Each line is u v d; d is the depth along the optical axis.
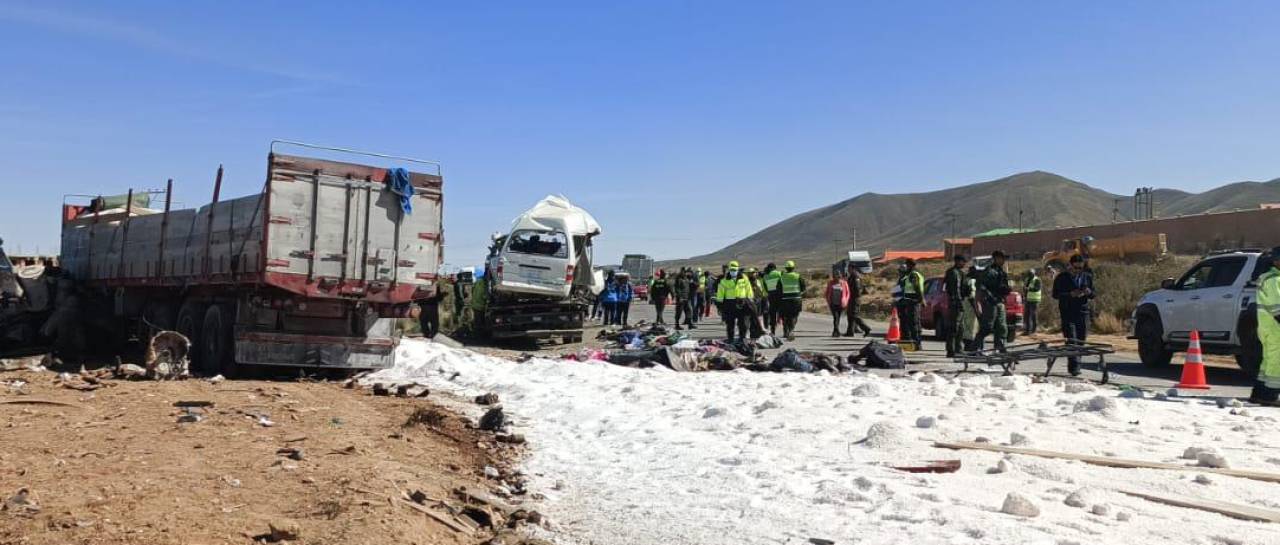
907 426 9.48
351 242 15.09
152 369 14.48
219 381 13.84
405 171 15.53
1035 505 6.17
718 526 6.31
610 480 7.91
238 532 5.70
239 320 15.14
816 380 13.37
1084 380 14.68
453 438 9.88
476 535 6.35
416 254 15.66
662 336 22.86
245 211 14.95
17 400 10.59
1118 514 6.07
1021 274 55.50
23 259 20.61
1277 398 11.27
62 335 18.70
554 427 10.70
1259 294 11.41
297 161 14.66
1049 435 8.89
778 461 8.19
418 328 27.12
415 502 6.77
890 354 16.47
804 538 5.93
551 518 6.75
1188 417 9.95
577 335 23.77
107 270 19.59
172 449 8.12
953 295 18.52
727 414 10.41
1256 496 6.61
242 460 7.81
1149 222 79.06
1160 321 16.86
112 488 6.56
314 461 7.94
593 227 25.12
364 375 16.09
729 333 22.77
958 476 7.37
